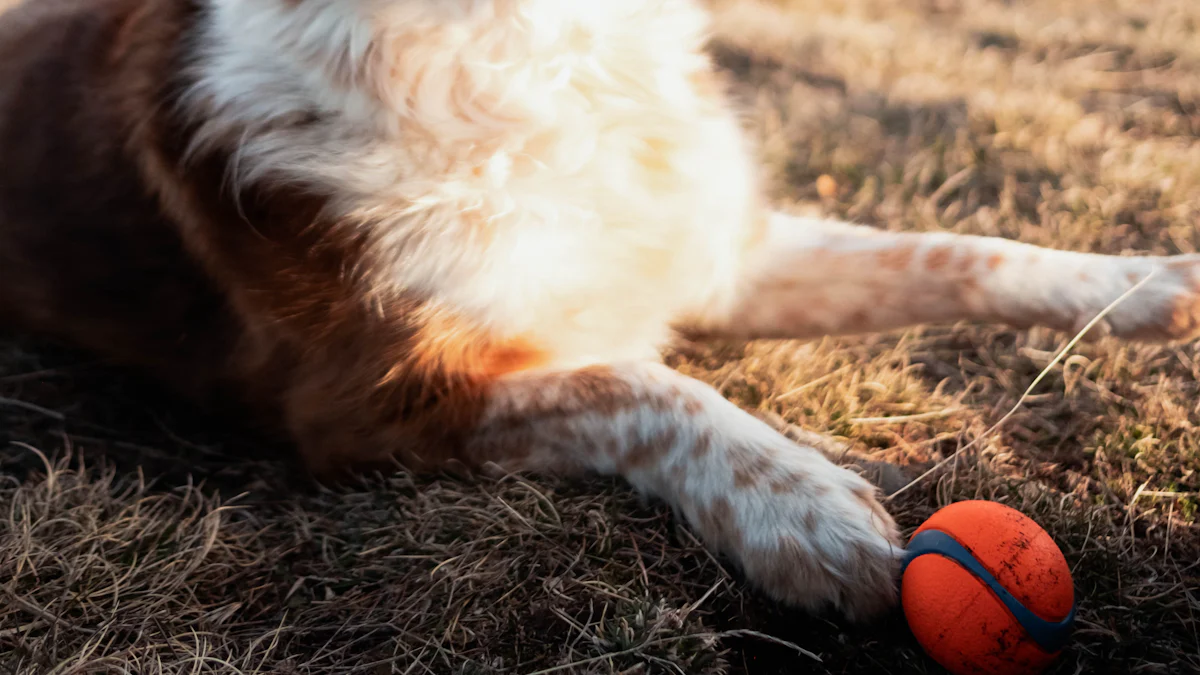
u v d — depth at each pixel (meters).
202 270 0.84
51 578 0.74
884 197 1.12
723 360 0.90
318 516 0.79
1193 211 1.05
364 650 0.70
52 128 0.87
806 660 0.68
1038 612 0.63
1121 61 1.55
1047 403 0.85
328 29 0.76
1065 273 0.82
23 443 0.83
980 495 0.76
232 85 0.79
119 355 0.90
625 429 0.76
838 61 1.60
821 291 0.87
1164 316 0.79
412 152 0.77
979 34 1.74
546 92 0.77
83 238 0.87
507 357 0.79
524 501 0.76
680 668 0.65
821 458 0.73
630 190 0.80
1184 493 0.76
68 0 0.90
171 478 0.84
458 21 0.75
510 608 0.69
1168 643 0.67
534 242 0.78
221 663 0.68
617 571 0.72
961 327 0.93
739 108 0.96
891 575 0.68
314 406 0.80
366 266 0.77
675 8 0.84
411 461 0.80
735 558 0.72
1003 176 1.13
